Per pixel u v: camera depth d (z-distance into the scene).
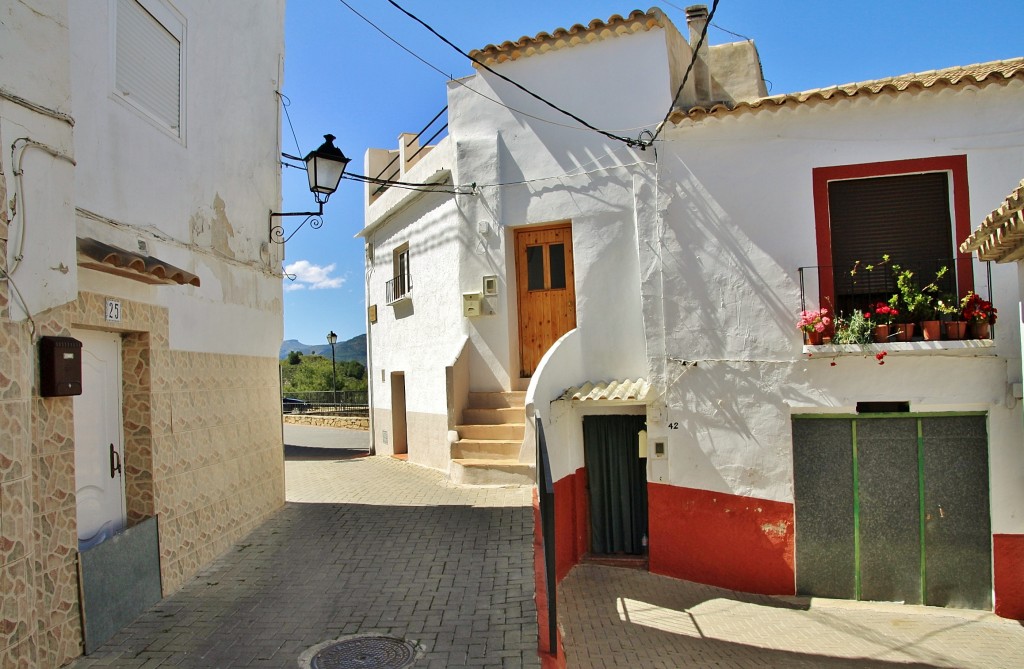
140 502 5.93
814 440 8.91
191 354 6.83
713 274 9.26
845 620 8.05
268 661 4.85
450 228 11.91
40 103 4.34
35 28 4.32
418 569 6.70
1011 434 8.33
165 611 5.76
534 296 11.05
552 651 4.96
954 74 9.12
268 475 8.84
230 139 7.95
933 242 8.78
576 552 9.80
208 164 7.38
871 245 8.91
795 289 8.90
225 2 7.89
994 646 7.38
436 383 12.45
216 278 7.49
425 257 13.03
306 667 4.76
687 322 9.36
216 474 7.29
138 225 5.95
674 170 9.51
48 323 4.50
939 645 7.38
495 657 4.88
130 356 5.97
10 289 4.04
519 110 10.94
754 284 9.05
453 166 11.44
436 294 12.49
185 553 6.49
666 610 8.20
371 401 16.30
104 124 5.47
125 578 5.46
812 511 8.85
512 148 10.95
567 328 10.86
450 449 10.52
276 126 9.38
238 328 8.03
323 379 44.62
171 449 6.32
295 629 5.39
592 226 10.34
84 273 5.12
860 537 8.76
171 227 6.54
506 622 5.47
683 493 9.29
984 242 7.03
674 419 9.38
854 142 8.86
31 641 4.07
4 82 4.05
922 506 8.64
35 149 4.28
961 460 8.59
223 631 5.36
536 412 5.98
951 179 8.69
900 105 8.77
